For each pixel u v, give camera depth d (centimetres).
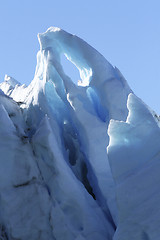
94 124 1966
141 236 1322
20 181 1714
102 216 1731
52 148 1761
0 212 1675
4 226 1661
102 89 2061
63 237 1639
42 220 1666
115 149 1477
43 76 2217
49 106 2098
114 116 1992
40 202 1694
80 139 2005
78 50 2169
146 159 1430
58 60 2177
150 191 1353
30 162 1762
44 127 1834
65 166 1775
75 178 1803
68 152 2062
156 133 1448
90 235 1631
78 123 1980
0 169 1708
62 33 2192
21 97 2503
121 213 1372
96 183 1881
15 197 1680
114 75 2148
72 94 2030
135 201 1359
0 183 1692
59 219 1666
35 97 2153
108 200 1800
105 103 2041
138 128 1479
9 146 1747
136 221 1334
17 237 1633
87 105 2044
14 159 1741
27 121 2134
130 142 1477
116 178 1431
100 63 2123
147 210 1330
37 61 2405
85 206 1697
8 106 2069
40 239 1644
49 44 2225
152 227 1301
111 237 1661
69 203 1695
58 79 2142
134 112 1514
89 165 1938
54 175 1739
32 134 2028
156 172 1376
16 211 1664
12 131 1802
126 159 1446
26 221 1656
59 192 1712
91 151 1912
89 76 2188
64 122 2175
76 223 1673
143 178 1382
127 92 2092
